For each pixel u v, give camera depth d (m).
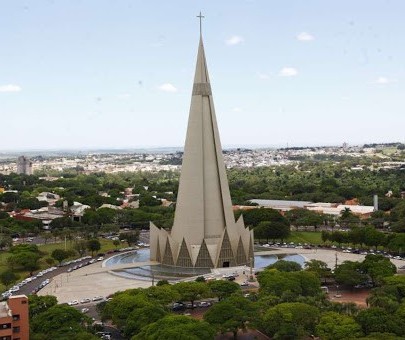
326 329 166.25
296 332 168.75
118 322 180.50
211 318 177.50
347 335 162.00
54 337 163.00
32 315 186.00
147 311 176.88
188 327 158.62
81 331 167.12
